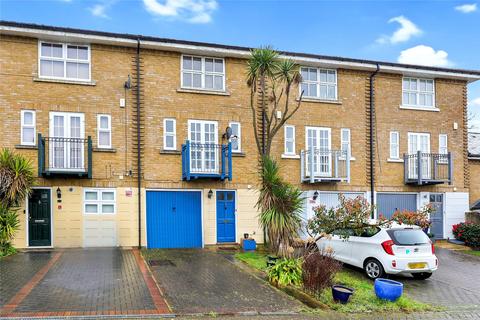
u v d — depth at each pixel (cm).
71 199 1425
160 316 767
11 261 1170
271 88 1655
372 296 940
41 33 1382
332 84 1769
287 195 1195
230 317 790
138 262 1200
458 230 1798
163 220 1525
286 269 998
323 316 819
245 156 1617
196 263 1223
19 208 1371
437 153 1878
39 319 721
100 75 1475
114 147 1472
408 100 1888
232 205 1605
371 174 1781
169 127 1543
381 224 1105
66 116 1435
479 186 1997
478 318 841
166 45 1508
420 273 1145
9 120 1380
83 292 882
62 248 1403
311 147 1653
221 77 1622
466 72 1902
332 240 1224
